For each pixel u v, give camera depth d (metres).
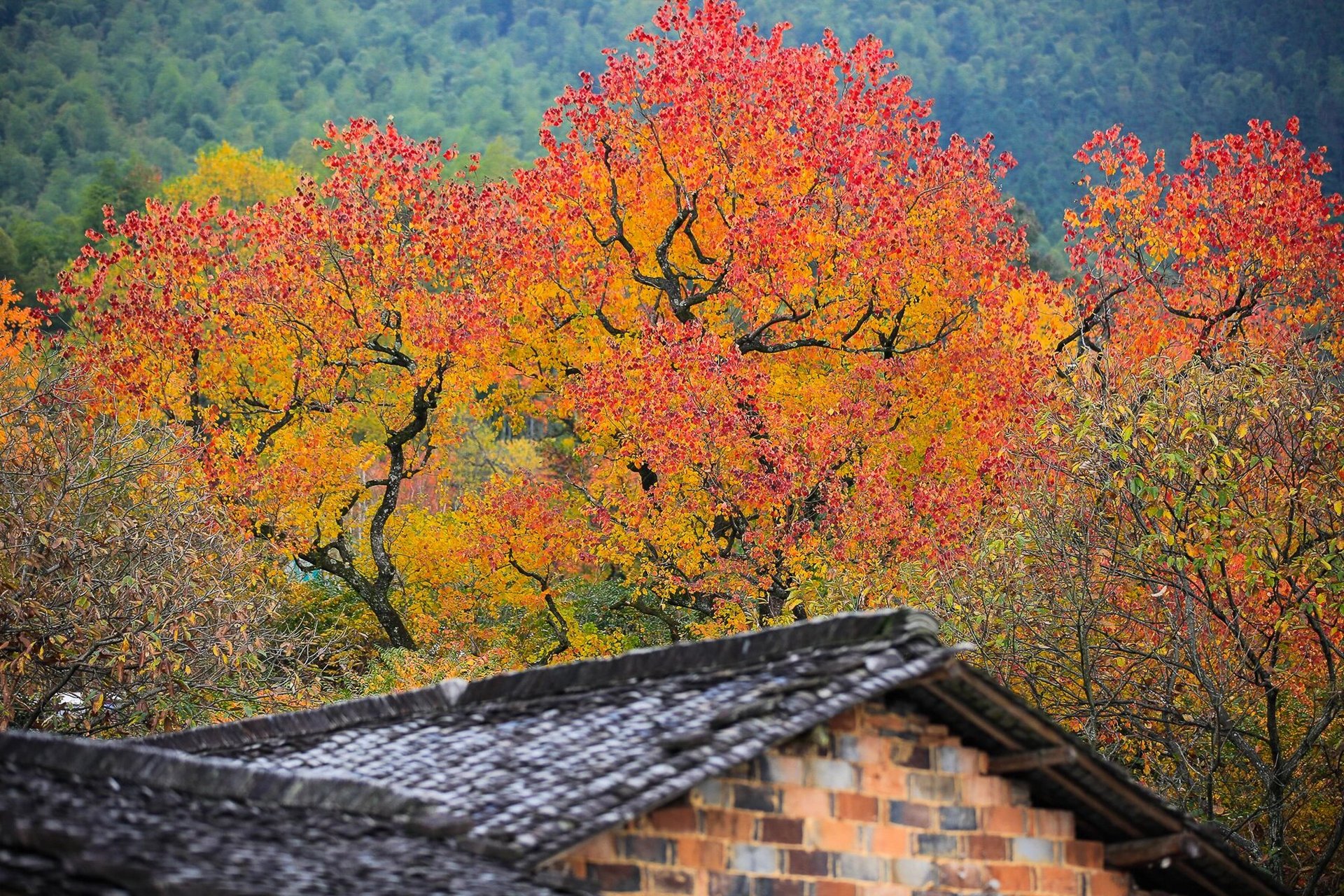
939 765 13.60
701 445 36.66
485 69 188.88
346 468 43.38
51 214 138.50
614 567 47.28
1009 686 26.75
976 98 178.12
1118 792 13.84
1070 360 32.09
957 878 13.46
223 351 44.22
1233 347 31.17
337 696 36.19
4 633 24.34
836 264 43.09
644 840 11.93
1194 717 25.95
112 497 28.58
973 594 26.73
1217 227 42.41
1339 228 41.38
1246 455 25.34
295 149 121.69
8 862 8.30
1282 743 26.25
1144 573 25.83
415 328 42.50
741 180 42.78
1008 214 46.28
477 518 43.50
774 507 36.78
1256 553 24.11
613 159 44.19
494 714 14.56
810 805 12.78
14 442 27.56
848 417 38.72
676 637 43.97
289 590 43.00
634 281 45.72
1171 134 176.50
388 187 44.81
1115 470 25.70
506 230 44.34
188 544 27.94
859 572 32.19
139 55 191.25
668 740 12.02
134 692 25.52
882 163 45.00
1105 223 44.19
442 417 47.06
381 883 9.80
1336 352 34.88
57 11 197.12
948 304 44.41
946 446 41.03
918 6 198.62
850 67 44.81
